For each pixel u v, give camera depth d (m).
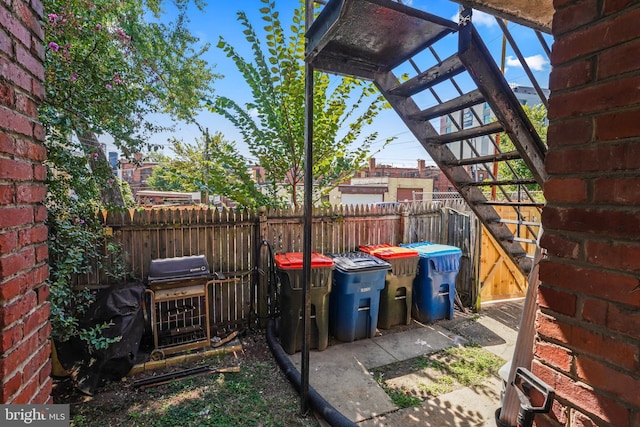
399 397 2.55
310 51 2.14
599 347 0.76
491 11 1.69
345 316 3.50
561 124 0.86
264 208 3.93
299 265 3.20
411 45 2.13
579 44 0.81
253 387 2.71
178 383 2.73
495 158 2.21
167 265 3.14
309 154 2.40
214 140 4.54
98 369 2.61
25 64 1.04
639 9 0.68
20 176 1.00
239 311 3.89
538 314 0.94
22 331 1.00
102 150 3.55
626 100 0.70
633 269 0.69
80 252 2.57
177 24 5.56
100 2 2.95
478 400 2.52
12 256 0.95
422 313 4.07
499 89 1.78
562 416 0.85
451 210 4.96
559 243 0.86
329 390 2.64
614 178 0.73
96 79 2.48
